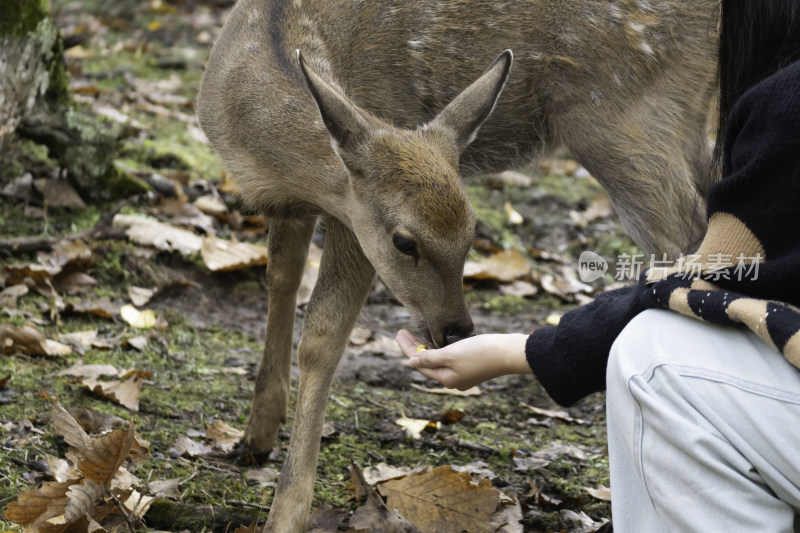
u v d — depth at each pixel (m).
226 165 3.51
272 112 3.25
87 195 5.05
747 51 1.99
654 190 3.81
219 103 3.43
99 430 3.28
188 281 4.68
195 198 5.43
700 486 1.85
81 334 4.03
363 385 4.20
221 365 4.10
